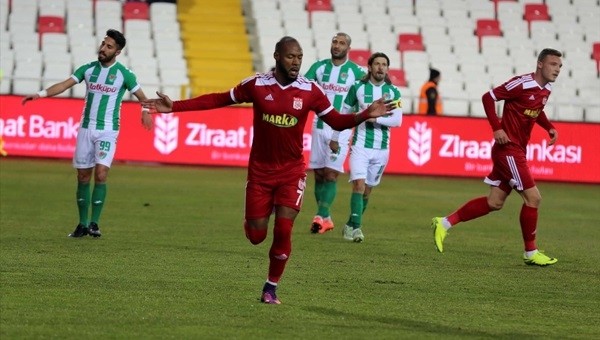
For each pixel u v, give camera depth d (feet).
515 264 122.01
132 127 244.83
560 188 238.68
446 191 218.38
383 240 140.77
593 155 250.98
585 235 155.02
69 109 242.17
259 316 85.35
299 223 159.94
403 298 96.48
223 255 121.29
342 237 143.02
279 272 90.99
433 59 292.40
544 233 156.56
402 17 302.66
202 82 277.44
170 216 159.94
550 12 311.68
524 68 294.46
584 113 272.72
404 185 228.22
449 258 125.08
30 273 103.76
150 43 283.79
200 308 88.12
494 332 82.23
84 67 136.26
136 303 89.66
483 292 101.50
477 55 295.28
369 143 139.54
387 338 78.54
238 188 205.36
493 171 124.88
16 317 82.28
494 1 312.09
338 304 92.12
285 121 87.92
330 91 155.22
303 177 90.17
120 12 293.02
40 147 241.76
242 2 308.40
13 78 252.42
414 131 248.32
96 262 112.57
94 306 87.71
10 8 287.89
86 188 135.13
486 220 171.12
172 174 228.02
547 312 92.02
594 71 295.07
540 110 121.90
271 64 284.41
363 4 305.12
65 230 140.15
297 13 300.40
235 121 246.47
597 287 106.73
